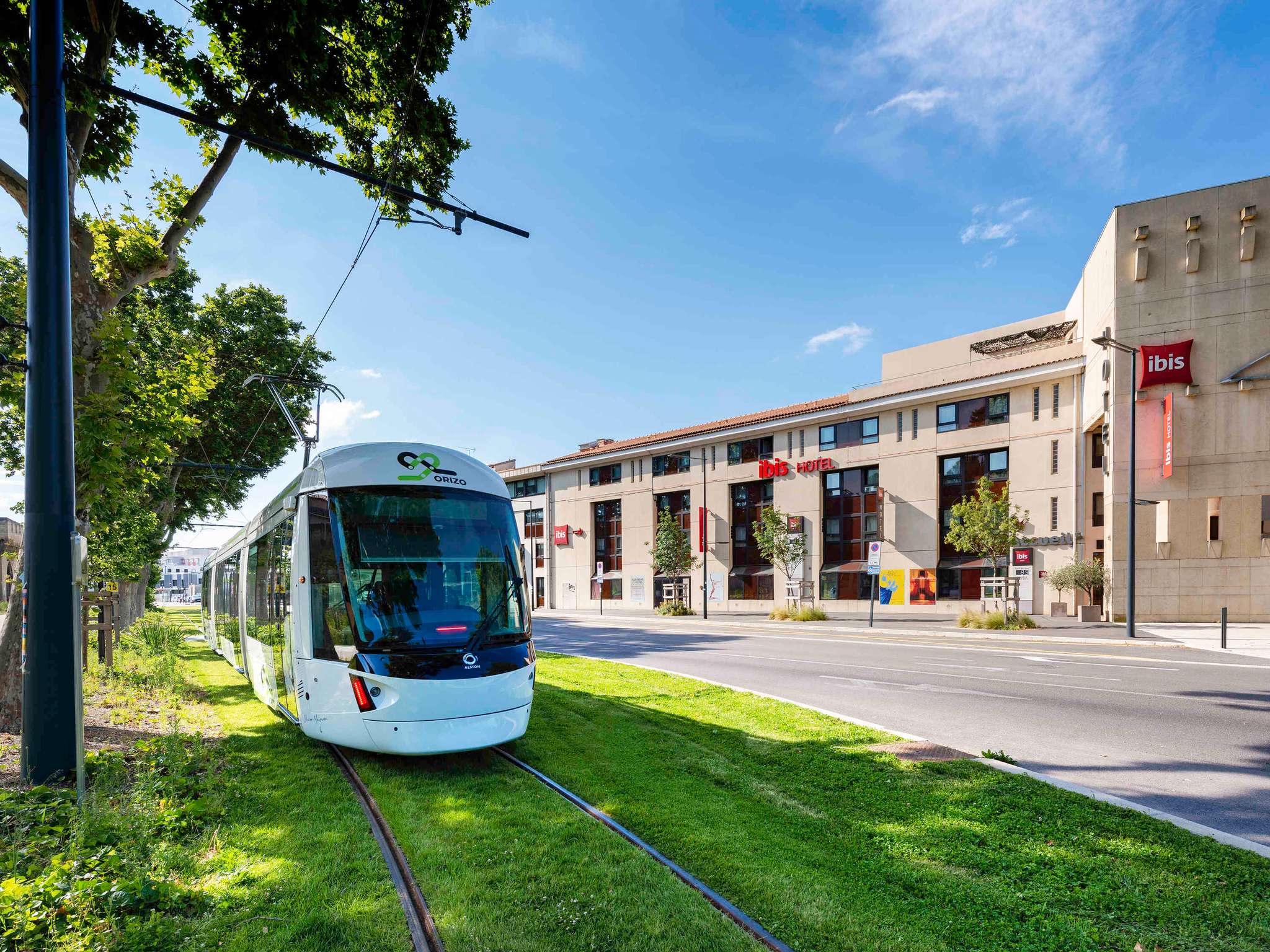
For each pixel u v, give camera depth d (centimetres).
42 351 588
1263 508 2312
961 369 3262
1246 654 1583
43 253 591
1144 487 2459
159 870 413
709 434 4116
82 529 923
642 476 4594
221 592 1617
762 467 3856
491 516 754
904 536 3322
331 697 660
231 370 2645
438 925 357
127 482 918
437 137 1149
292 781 611
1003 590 2592
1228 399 2364
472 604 697
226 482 3047
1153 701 1016
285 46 949
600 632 2645
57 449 588
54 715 573
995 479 3100
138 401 913
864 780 605
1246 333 2350
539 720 862
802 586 3691
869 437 3497
